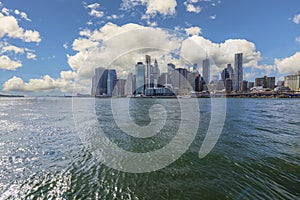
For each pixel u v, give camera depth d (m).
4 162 11.83
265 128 22.09
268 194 7.91
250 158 11.92
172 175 9.82
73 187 8.75
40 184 9.07
